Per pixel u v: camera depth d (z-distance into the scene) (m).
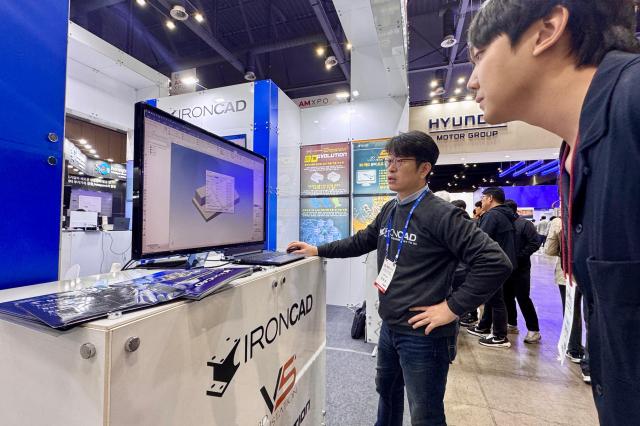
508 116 0.52
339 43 5.70
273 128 3.42
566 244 0.53
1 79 0.73
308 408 1.23
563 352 0.72
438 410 1.06
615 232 0.35
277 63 7.39
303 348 1.17
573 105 0.44
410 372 1.10
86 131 4.88
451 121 6.65
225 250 1.18
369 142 3.90
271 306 0.92
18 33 0.77
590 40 0.42
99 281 0.76
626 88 0.35
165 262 1.06
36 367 0.48
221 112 3.53
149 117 0.77
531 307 2.96
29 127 0.79
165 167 0.83
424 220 1.14
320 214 4.07
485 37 0.50
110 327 0.43
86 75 4.41
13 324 0.50
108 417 0.43
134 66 4.42
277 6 5.60
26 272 0.77
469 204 14.28
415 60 6.67
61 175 0.86
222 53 5.84
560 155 0.54
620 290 0.34
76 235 3.62
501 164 13.95
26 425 0.49
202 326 0.62
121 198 5.43
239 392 0.75
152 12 5.55
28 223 0.78
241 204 1.23
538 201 13.33
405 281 1.15
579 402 1.97
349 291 3.92
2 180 0.73
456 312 1.01
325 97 5.70
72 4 4.71
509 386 2.17
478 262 1.02
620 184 0.35
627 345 0.34
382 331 1.35
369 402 1.88
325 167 4.05
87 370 0.44
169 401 0.54
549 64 0.44
